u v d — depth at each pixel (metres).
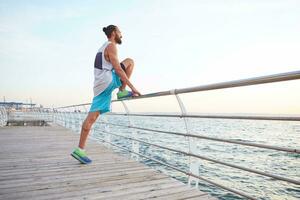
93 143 5.66
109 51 2.96
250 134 68.25
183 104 2.42
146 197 2.12
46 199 2.06
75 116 9.23
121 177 2.75
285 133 78.12
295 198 15.00
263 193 15.95
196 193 2.23
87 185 2.46
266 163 27.80
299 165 27.27
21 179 2.67
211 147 43.94
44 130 9.66
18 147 5.08
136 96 3.01
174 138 47.88
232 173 22.08
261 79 1.40
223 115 1.85
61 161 3.62
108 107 3.24
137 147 3.79
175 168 2.62
